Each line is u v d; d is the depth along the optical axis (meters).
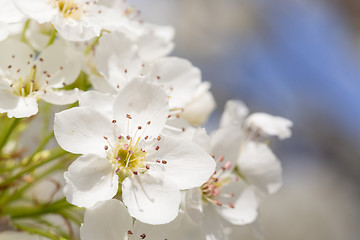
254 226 0.19
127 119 0.17
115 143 0.17
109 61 0.18
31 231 0.18
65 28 0.18
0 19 0.18
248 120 0.20
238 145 0.19
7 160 0.19
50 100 0.18
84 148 0.17
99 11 0.19
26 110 0.18
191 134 0.18
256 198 0.19
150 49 0.19
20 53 0.18
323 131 0.42
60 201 0.18
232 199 0.19
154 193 0.17
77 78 0.19
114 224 0.17
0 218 0.18
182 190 0.18
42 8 0.18
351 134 0.42
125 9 0.19
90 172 0.17
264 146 0.19
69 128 0.17
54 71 0.18
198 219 0.17
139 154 0.17
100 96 0.17
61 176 0.21
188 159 0.17
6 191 0.19
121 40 0.18
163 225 0.17
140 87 0.17
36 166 0.18
